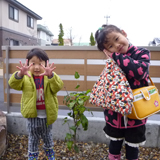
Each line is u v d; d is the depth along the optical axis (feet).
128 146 5.31
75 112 6.13
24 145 7.89
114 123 5.12
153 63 7.93
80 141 8.38
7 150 7.48
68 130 8.39
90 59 8.29
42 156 7.17
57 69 8.57
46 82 5.70
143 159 7.00
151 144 7.93
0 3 49.29
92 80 8.39
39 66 5.50
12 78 5.35
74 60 8.42
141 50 4.90
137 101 4.58
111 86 4.58
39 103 5.82
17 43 58.59
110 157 5.66
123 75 4.63
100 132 8.18
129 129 5.05
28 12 62.75
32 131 5.90
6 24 51.67
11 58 8.86
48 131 6.20
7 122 8.80
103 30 4.90
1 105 16.53
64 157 7.13
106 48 4.99
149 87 4.91
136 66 4.42
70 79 8.54
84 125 6.20
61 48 8.38
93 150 7.64
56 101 6.14
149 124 7.86
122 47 4.79
